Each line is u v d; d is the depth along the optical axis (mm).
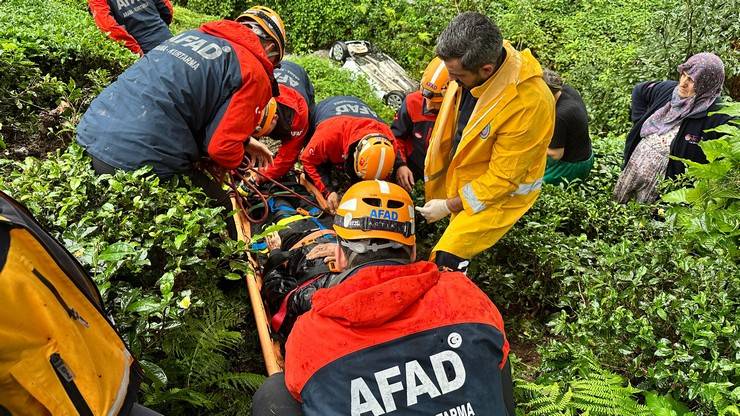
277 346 3396
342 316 2035
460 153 3865
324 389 1992
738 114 3451
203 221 3168
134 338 2514
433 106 4512
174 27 11055
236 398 2955
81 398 1680
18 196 2979
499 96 3523
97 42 5594
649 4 15000
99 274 2592
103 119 3611
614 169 6141
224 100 3615
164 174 3617
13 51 4637
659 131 5363
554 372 3109
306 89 5270
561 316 3250
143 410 2123
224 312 3117
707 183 3547
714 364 2627
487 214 3793
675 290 3094
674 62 9664
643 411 2658
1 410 1601
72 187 3049
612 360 3004
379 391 1969
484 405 2008
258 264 4129
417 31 13641
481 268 4312
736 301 3031
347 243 2633
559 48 14102
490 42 3322
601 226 4555
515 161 3602
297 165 5543
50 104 4789
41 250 1655
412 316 2068
